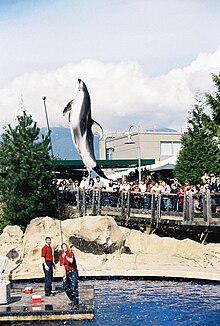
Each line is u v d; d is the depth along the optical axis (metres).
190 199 23.31
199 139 38.84
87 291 17.55
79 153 27.36
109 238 22.52
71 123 26.95
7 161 26.73
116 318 14.72
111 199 26.45
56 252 22.66
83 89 26.89
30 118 27.48
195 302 16.47
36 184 26.27
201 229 23.73
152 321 14.39
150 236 24.66
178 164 39.00
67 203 27.58
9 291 16.03
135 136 57.09
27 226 24.12
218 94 39.78
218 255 22.64
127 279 20.66
